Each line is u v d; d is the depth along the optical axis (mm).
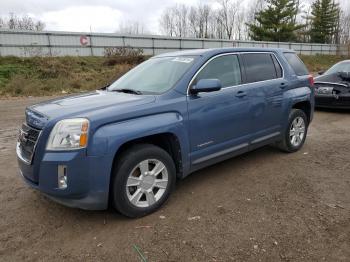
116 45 29422
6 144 6594
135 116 3422
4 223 3504
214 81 3859
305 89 5805
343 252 2900
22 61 21969
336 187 4262
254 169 4977
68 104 3637
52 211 3752
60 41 26672
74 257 2918
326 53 48344
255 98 4742
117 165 3373
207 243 3066
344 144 6277
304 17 61438
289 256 2855
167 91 3828
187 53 4531
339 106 9117
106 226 3420
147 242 3113
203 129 4062
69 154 3090
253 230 3266
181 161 3898
